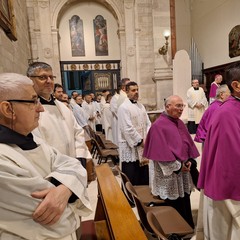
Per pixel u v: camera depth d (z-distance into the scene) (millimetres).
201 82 12102
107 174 2141
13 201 843
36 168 1027
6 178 824
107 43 10172
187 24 13062
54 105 1891
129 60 9898
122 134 3209
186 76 7984
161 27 9633
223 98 3348
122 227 1265
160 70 9711
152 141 2344
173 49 9773
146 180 3256
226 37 10055
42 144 1141
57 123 1836
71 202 1032
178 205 2475
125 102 3264
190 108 7648
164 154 2238
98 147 4406
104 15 10047
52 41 9273
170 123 2355
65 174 1038
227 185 1584
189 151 2410
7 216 847
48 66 1794
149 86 10062
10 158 892
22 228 871
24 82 962
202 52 12062
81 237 1782
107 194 1705
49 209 888
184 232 1830
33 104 977
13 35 4305
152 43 9961
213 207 1777
